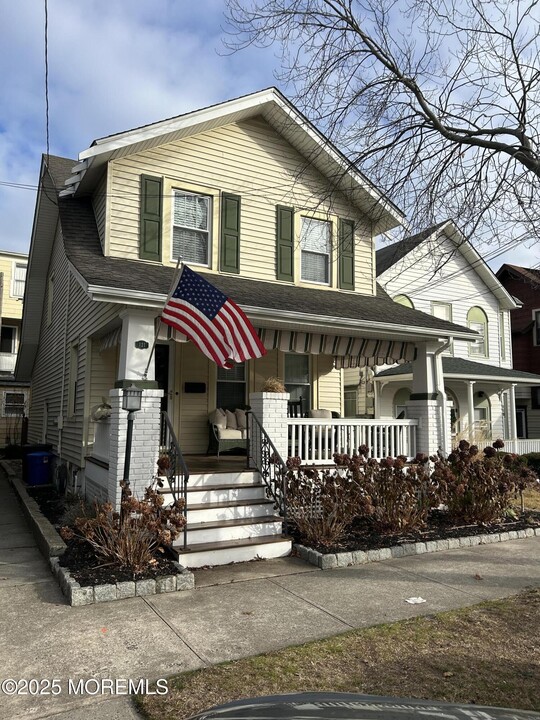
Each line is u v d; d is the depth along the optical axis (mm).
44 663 4113
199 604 5398
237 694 3629
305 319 8812
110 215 9594
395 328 9680
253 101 10609
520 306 21734
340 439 9688
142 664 4090
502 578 6359
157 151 10156
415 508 8375
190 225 10461
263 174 11273
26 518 9836
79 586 5477
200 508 7461
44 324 17297
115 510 7406
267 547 7172
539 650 4352
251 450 8930
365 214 12281
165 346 10961
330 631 4727
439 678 3850
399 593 5789
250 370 11734
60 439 13000
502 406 21406
